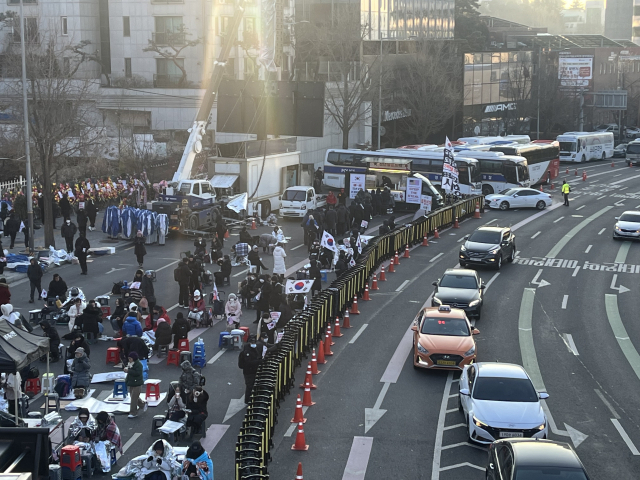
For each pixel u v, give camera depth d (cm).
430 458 1739
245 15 6962
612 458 1758
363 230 4481
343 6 7888
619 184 7100
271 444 1764
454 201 5159
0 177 5194
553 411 2048
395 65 8250
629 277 3644
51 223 3769
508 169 6225
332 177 6016
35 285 2945
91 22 7425
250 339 2052
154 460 1548
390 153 5906
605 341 2695
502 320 2928
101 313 2673
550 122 10438
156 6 7200
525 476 1352
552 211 5616
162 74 7344
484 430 1766
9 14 6862
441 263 3869
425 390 2183
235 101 4603
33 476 1228
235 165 4712
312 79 7525
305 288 2800
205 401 1836
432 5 9656
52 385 2067
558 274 3691
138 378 1947
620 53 11488
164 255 3847
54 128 3728
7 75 6159
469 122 9656
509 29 14300
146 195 4862
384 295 3250
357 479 1633
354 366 2384
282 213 4919
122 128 6425
